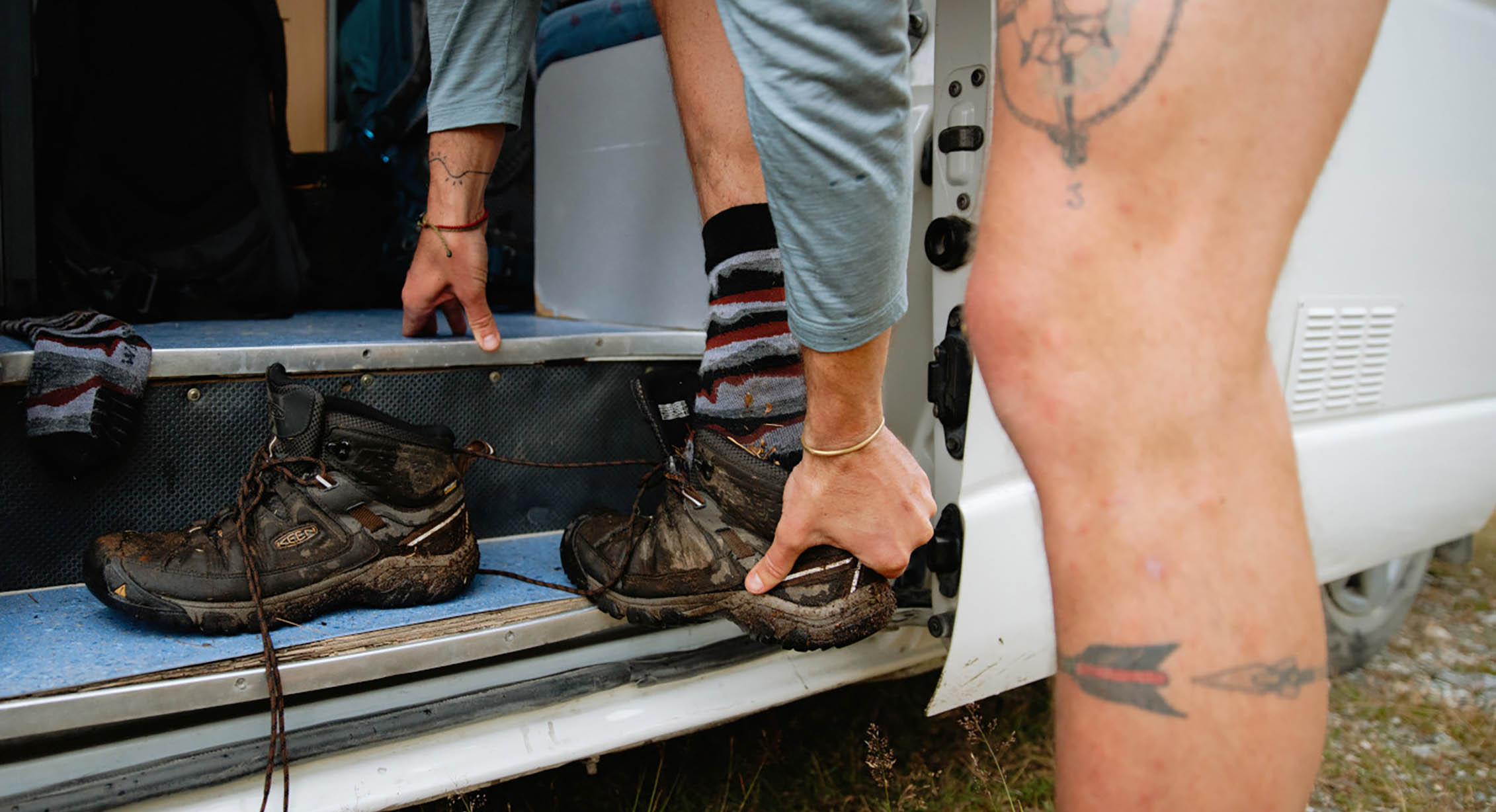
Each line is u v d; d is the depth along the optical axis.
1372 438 1.73
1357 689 2.22
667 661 1.29
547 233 2.08
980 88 1.21
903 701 1.97
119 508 1.27
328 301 2.05
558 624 1.23
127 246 1.67
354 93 2.43
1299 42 0.60
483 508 1.53
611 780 1.61
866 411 0.96
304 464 1.18
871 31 0.70
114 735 1.00
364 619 1.18
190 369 1.27
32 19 1.62
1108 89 0.59
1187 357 0.59
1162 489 0.59
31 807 0.95
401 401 1.43
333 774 1.07
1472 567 3.06
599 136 1.89
